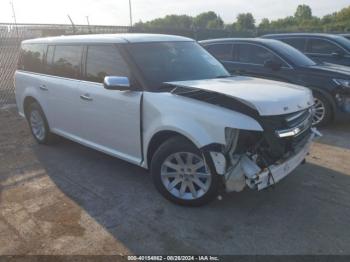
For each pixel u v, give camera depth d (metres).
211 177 3.36
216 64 4.74
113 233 3.29
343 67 7.15
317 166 4.76
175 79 4.04
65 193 4.09
